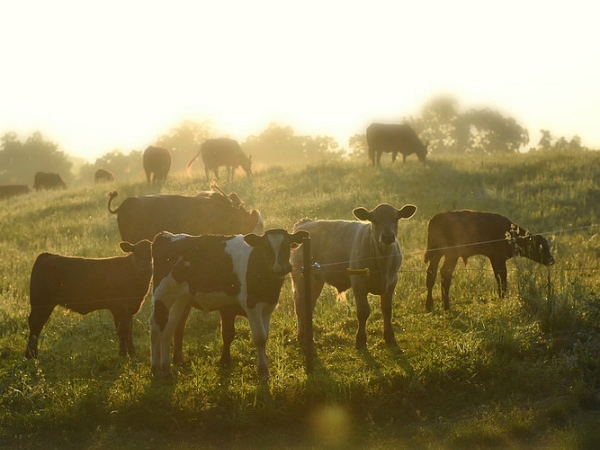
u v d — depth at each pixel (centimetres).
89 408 857
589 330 1030
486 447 758
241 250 936
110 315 1292
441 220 1302
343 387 865
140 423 838
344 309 1270
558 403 823
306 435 818
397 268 1059
